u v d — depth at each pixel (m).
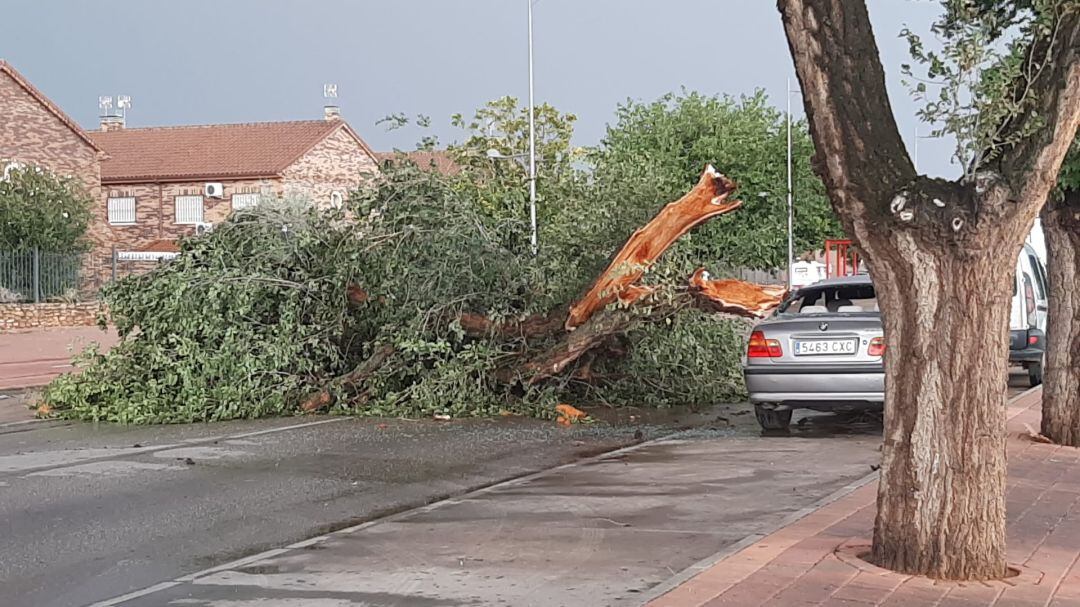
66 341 28.81
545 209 15.98
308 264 14.43
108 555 7.50
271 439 12.36
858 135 6.07
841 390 12.18
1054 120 5.88
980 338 6.17
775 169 42.69
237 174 48.75
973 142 6.00
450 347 13.95
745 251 40.22
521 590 6.46
